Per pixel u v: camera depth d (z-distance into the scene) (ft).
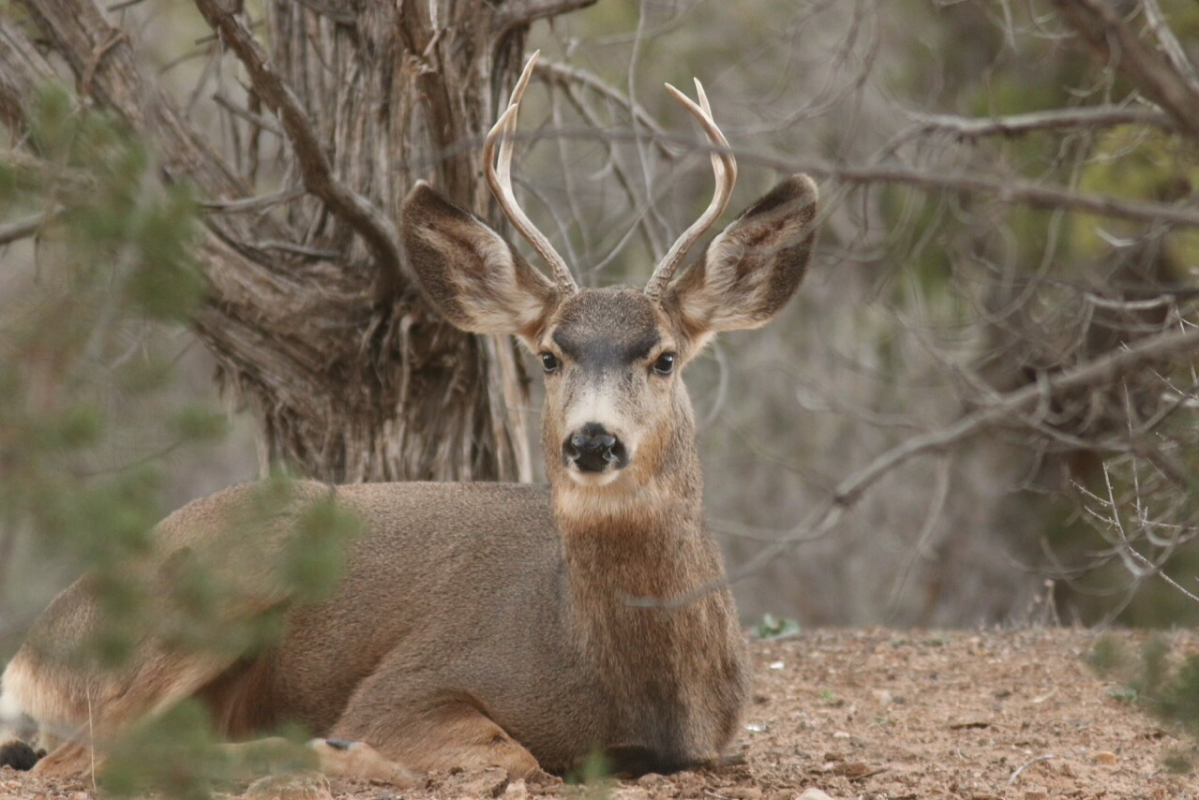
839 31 76.43
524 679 36.24
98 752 35.45
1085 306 43.32
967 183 23.76
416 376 49.78
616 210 66.49
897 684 47.14
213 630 31.01
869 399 77.41
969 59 78.48
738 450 80.07
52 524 23.57
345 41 50.47
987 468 77.71
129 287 24.50
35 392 23.86
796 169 23.99
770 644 53.83
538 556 38.11
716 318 37.88
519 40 50.80
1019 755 37.76
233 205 45.62
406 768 35.88
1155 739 38.91
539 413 55.31
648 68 78.48
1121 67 25.12
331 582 28.58
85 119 26.21
